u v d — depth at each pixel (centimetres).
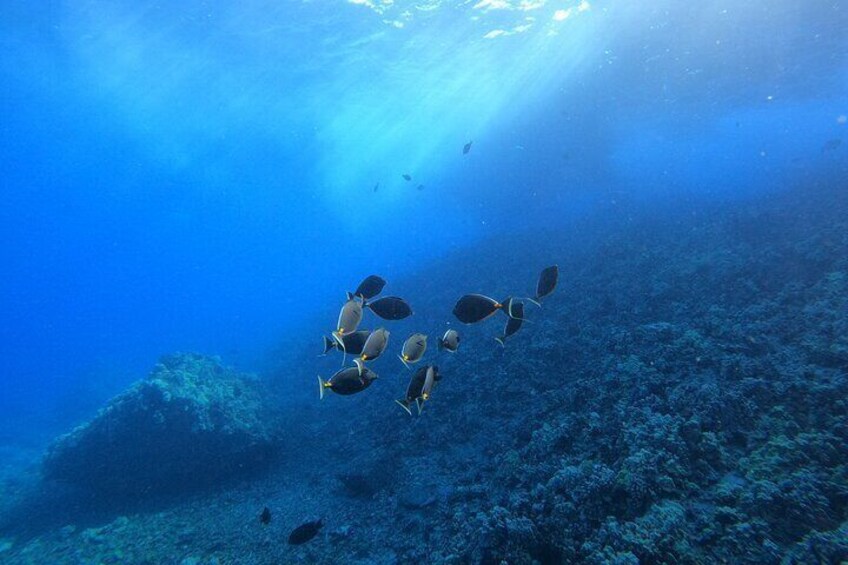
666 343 961
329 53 2555
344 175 7475
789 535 429
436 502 880
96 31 2055
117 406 1273
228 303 12431
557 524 554
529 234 3994
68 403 3697
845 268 1023
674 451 583
